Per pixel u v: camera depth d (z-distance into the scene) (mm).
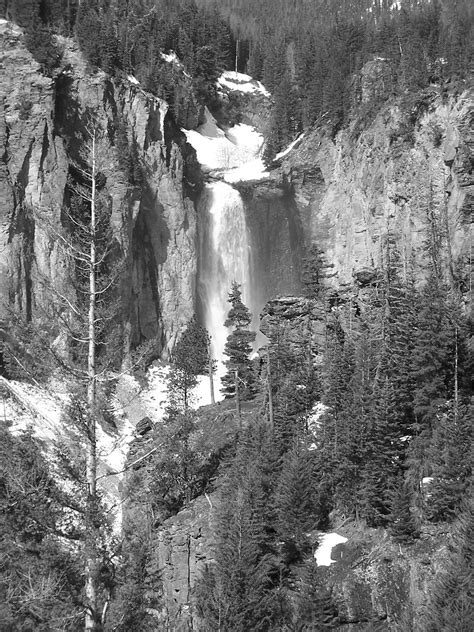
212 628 43875
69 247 27031
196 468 60406
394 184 100562
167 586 55000
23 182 105938
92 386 25250
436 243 87438
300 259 118250
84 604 23891
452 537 50406
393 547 51969
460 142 91562
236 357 82438
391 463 57594
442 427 57688
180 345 97500
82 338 25781
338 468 57375
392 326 71312
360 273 92062
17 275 101000
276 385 74438
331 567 51625
